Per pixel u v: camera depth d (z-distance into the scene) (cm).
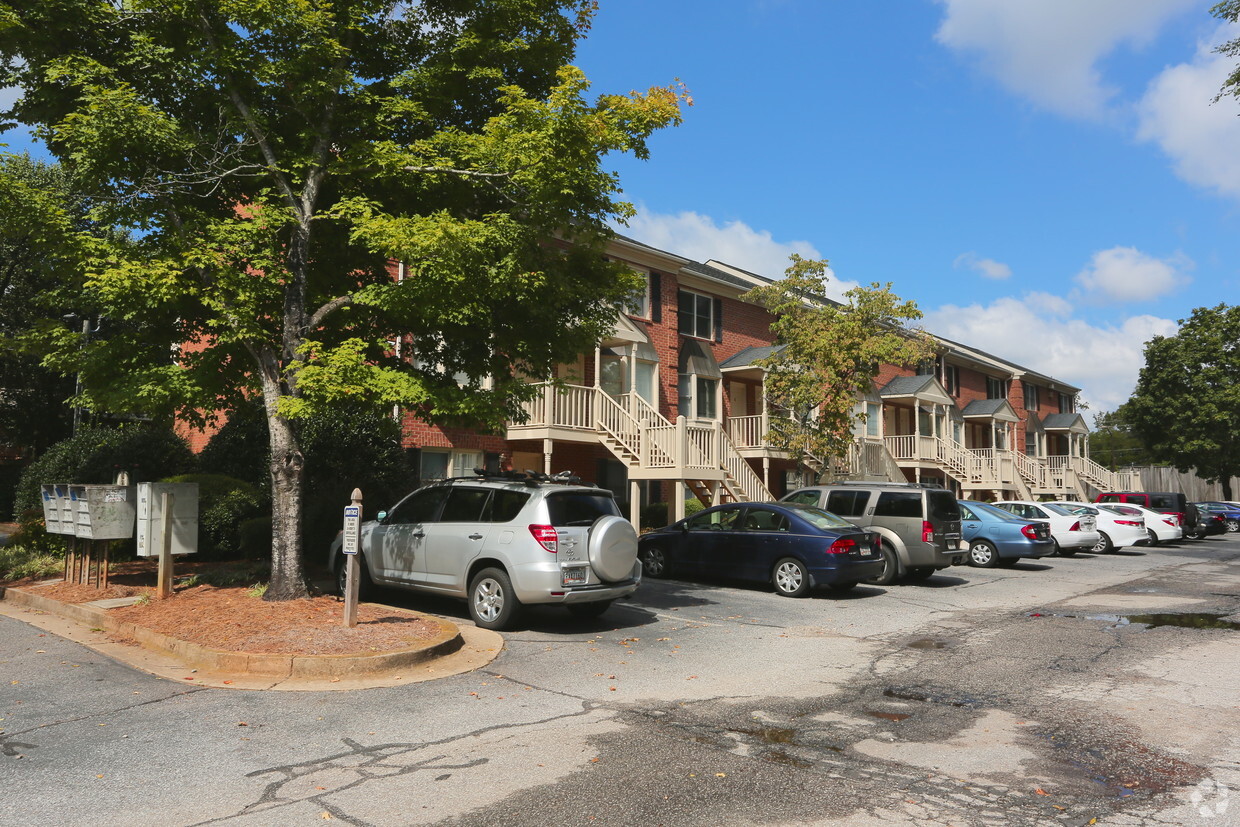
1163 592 1403
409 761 509
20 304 2216
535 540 909
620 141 890
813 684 729
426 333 1030
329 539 1372
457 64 1009
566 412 1931
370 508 1443
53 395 2470
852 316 1980
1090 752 542
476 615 945
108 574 1108
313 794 454
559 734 569
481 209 1038
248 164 943
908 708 650
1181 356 4100
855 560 1251
